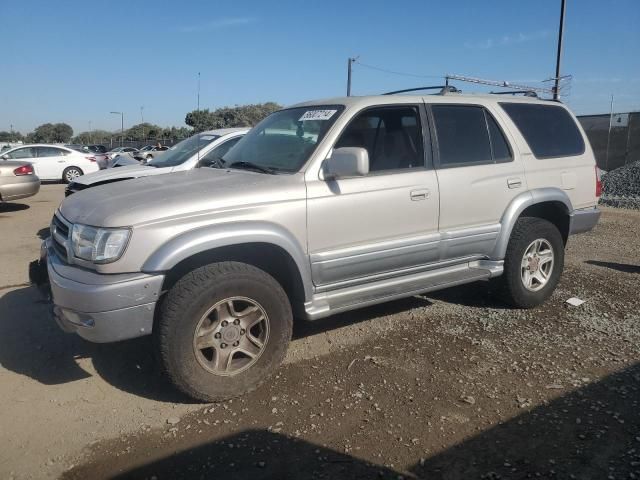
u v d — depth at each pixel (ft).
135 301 10.64
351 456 9.59
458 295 18.39
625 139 65.77
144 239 10.69
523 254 16.26
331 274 13.00
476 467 9.21
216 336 11.39
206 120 149.59
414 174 14.19
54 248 12.57
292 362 13.37
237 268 11.46
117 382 12.55
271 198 12.05
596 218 18.35
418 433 10.25
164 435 10.36
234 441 10.09
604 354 13.55
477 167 15.35
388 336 14.87
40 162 65.77
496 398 11.46
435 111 15.08
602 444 9.74
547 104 17.92
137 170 25.96
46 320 16.21
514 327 15.44
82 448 10.02
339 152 12.29
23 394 12.04
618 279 20.25
